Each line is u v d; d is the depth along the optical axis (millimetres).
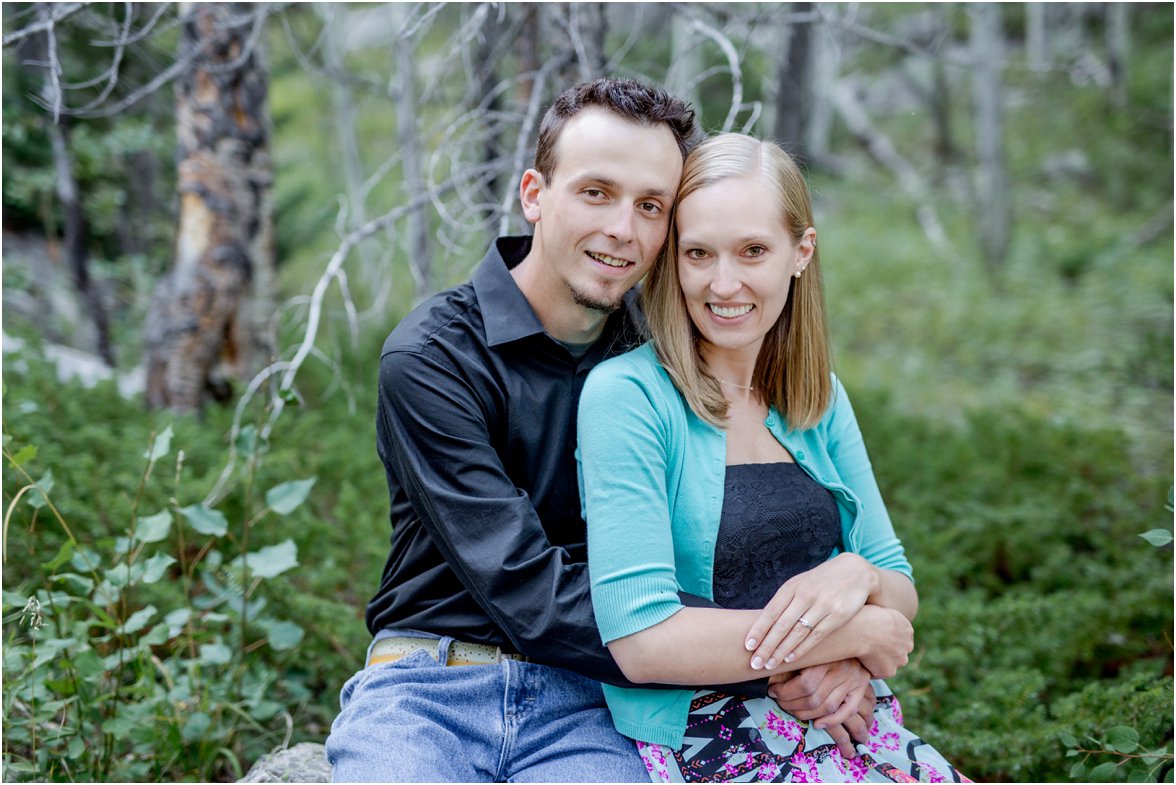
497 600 1838
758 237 1902
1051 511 4430
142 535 2605
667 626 1772
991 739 2623
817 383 2104
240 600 2828
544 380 2031
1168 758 2354
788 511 1971
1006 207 11852
